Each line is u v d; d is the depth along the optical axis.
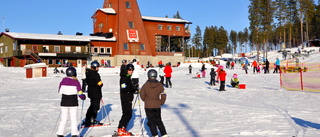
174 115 9.64
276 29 95.56
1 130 7.54
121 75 7.10
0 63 54.78
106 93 17.38
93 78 8.03
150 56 65.31
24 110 10.92
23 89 21.55
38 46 56.09
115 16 65.50
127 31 63.78
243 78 28.94
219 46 123.38
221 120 8.51
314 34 107.62
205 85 23.14
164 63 67.88
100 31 65.12
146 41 65.50
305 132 6.67
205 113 9.88
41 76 33.22
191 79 29.83
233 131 6.96
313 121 8.16
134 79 15.62
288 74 28.44
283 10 94.19
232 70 42.66
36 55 53.56
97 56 61.38
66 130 7.61
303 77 23.98
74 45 59.28
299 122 8.03
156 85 6.23
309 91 16.81
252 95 15.88
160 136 6.70
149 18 68.38
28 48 55.25
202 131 7.10
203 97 15.37
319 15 100.94
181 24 70.38
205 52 143.50
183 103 12.76
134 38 63.94
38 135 7.00
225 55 103.69
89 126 8.02
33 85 25.25
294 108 10.87
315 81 20.67
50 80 29.83
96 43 61.56
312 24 104.81
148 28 67.38
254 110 10.30
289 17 95.88
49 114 10.04
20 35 55.53
